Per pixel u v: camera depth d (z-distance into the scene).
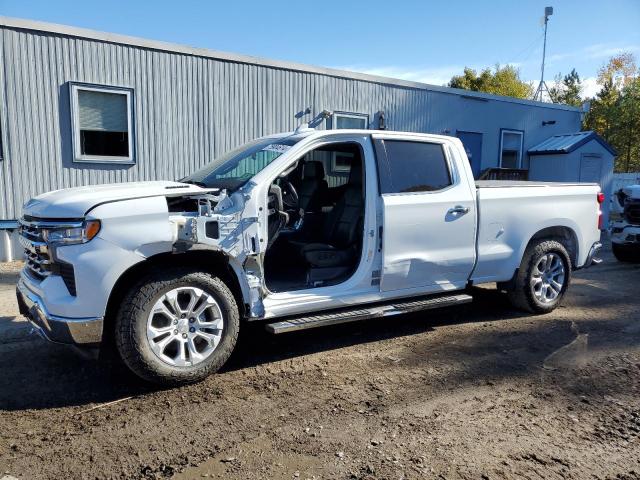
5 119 8.56
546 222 5.90
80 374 4.16
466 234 5.26
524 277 5.84
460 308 6.35
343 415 3.51
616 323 5.78
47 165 9.03
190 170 10.41
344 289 4.65
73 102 9.09
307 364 4.45
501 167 15.75
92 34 9.10
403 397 3.81
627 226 9.42
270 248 5.12
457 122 14.52
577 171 15.33
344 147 4.96
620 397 3.87
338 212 5.11
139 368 3.70
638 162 34.34
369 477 2.80
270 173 4.30
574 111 17.16
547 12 27.86
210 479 2.78
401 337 5.22
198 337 3.97
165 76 9.93
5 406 3.61
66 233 3.55
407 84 13.28
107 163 9.56
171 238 3.76
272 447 3.10
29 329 5.20
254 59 10.85
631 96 31.52
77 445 3.10
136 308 3.66
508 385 4.05
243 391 3.88
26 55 8.62
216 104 10.55
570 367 4.45
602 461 3.01
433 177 5.10
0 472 2.81
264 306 4.24
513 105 15.65
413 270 4.95
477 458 3.01
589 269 9.19
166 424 3.37
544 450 3.11
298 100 11.59
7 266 8.44
